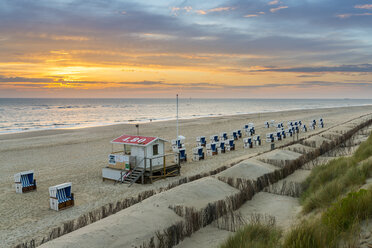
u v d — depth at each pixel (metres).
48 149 31.19
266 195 12.98
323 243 5.62
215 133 42.25
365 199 6.87
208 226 9.77
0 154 28.75
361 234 5.86
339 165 13.99
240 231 7.75
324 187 10.70
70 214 13.23
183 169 21.33
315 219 7.42
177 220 9.73
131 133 44.12
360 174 10.67
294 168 17.22
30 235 11.07
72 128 53.66
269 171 16.45
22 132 47.56
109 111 126.62
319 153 21.05
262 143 31.88
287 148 23.31
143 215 9.72
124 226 8.84
